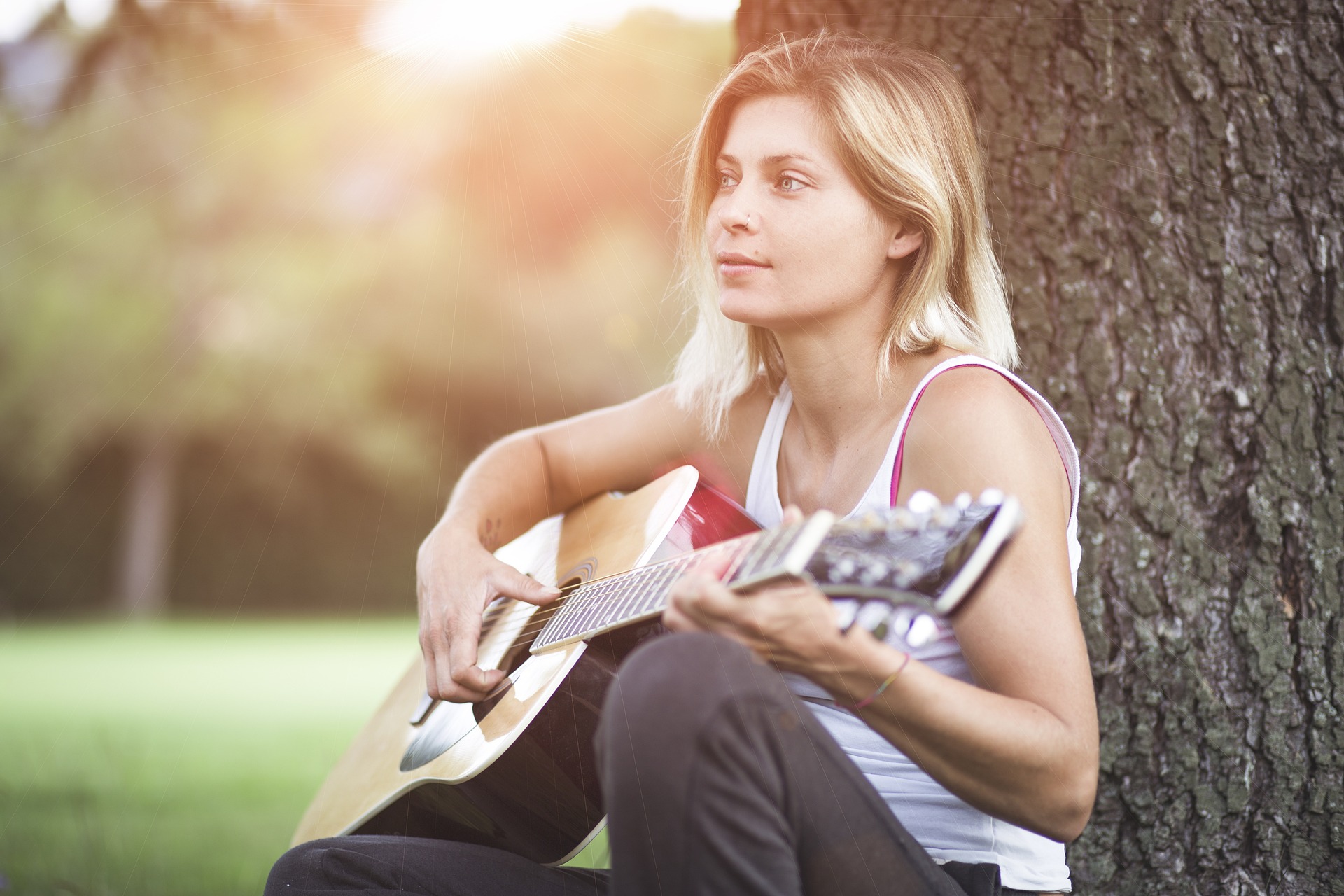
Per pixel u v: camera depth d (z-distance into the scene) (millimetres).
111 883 2260
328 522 17969
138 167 15875
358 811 1539
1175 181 1691
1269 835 1586
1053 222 1727
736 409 1526
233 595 17750
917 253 1276
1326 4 1682
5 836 2576
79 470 17484
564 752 1324
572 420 1682
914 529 920
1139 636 1630
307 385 17484
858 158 1229
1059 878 1190
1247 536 1636
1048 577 1071
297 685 7590
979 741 979
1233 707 1607
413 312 17484
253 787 3523
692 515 1458
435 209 17000
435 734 1524
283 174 16312
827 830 927
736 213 1258
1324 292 1658
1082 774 1021
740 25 2023
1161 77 1704
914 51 1316
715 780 898
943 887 984
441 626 1446
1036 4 1753
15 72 7516
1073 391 1696
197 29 5918
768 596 935
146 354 17000
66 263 16500
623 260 16859
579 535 1575
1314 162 1670
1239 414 1650
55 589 17281
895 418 1267
